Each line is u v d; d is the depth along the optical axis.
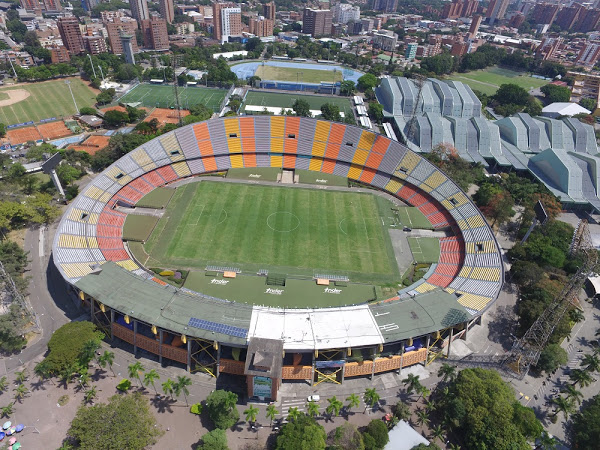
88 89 189.25
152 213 100.12
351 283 83.62
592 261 64.88
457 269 86.62
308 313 64.56
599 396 60.19
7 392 58.75
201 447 50.66
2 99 171.88
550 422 59.06
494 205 104.19
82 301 73.06
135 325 63.78
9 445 52.25
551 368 64.19
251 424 56.47
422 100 166.25
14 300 72.69
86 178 116.12
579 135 144.50
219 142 122.81
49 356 59.06
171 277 81.31
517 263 86.81
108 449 48.19
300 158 124.88
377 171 119.50
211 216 100.75
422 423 57.47
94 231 87.94
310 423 52.75
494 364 67.12
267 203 107.56
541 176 127.50
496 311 79.06
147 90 192.00
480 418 53.12
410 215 105.75
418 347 66.75
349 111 180.12
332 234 97.81
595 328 77.00
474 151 139.62
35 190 105.25
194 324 60.84
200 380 62.00
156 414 56.94
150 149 114.62
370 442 51.94
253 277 83.25
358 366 62.53
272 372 52.97
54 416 56.03
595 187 119.38
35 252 86.88
